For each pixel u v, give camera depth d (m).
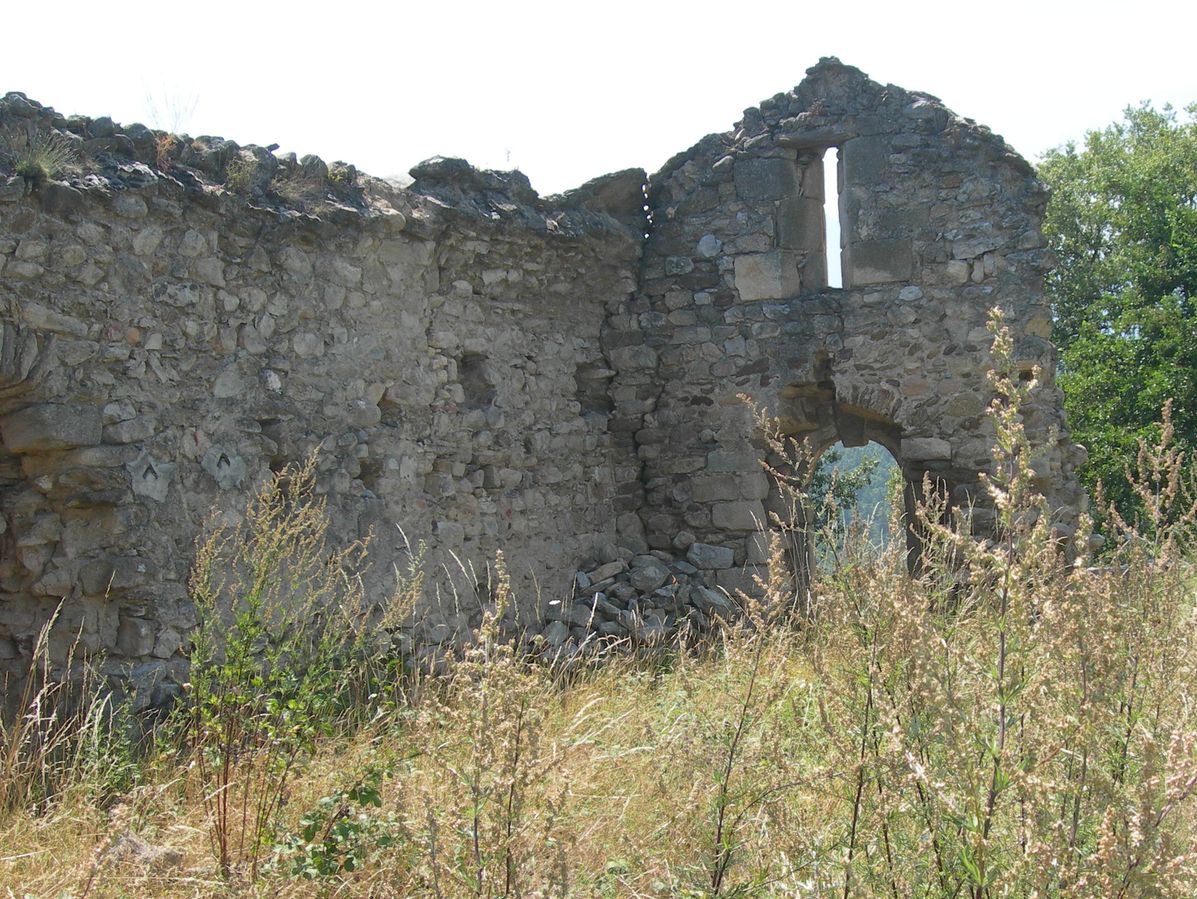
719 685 5.35
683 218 10.98
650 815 4.26
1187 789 2.67
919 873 3.15
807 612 5.01
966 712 3.05
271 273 7.39
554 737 5.13
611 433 10.98
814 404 10.99
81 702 5.84
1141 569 3.88
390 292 8.34
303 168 7.73
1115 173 21.41
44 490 6.33
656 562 10.56
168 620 6.46
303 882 3.79
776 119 10.86
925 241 10.41
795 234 10.80
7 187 5.94
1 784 4.86
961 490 10.09
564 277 10.29
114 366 6.46
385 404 8.31
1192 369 16.92
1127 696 3.41
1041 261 10.14
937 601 3.90
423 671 7.65
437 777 4.09
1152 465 4.25
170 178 6.73
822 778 3.44
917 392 10.32
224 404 7.00
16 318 6.02
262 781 4.47
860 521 3.93
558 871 3.10
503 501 9.43
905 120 10.52
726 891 3.38
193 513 6.72
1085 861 2.77
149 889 3.90
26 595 6.49
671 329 10.93
